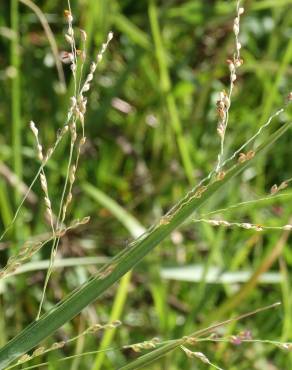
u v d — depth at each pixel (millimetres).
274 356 399
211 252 357
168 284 417
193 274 369
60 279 406
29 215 410
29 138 431
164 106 442
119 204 458
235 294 341
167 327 357
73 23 450
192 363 359
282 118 472
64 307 185
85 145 435
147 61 475
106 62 470
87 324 379
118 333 387
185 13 474
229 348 383
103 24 434
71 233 415
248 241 408
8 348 185
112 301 405
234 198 426
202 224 391
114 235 435
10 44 444
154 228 181
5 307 381
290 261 413
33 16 461
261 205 438
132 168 470
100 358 314
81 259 342
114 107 466
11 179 387
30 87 440
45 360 355
